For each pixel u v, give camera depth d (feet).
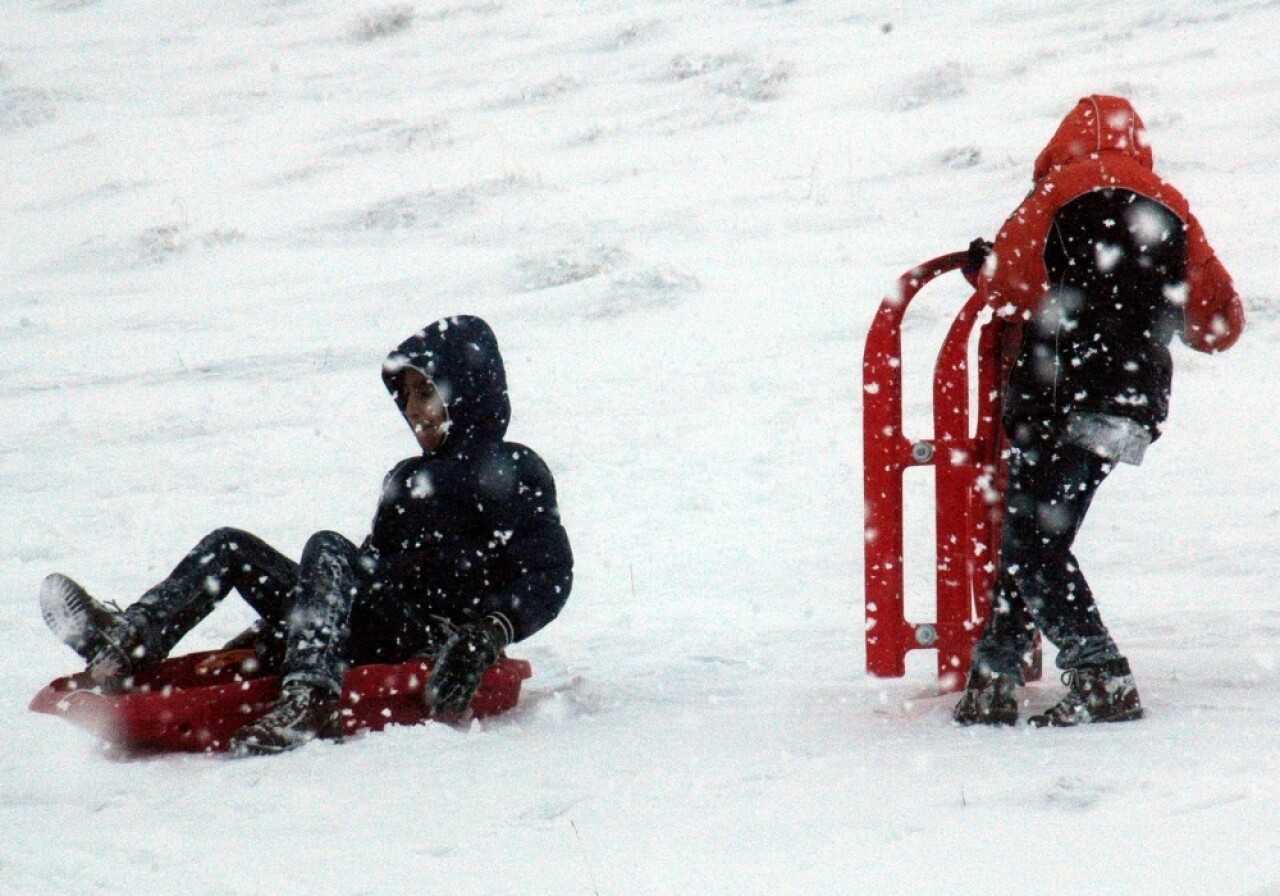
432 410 48.55
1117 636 54.85
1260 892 22.25
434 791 34.86
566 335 165.07
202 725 41.42
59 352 173.68
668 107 298.35
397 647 47.16
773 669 53.78
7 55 396.98
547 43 369.09
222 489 108.47
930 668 54.29
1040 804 29.50
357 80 355.97
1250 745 34.04
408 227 236.02
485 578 48.32
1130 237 41.65
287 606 46.32
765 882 25.34
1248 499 87.86
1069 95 258.57
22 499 107.04
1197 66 262.26
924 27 332.60
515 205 240.94
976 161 229.25
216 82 364.79
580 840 29.30
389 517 49.03
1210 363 133.49
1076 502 41.47
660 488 101.30
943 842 27.09
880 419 47.73
